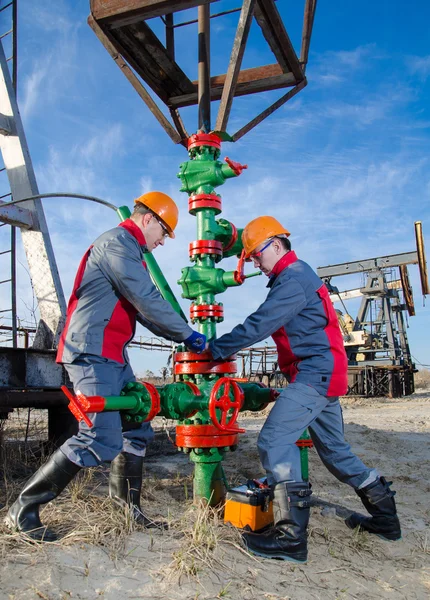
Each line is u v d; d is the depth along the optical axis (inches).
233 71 152.5
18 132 233.5
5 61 241.6
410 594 101.7
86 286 114.7
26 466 181.3
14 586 81.6
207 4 159.5
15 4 245.8
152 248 128.2
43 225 227.9
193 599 85.1
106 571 90.4
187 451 134.2
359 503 158.7
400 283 1135.6
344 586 100.7
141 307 114.0
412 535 134.7
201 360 130.5
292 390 118.7
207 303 139.0
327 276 1048.2
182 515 124.5
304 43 205.0
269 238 126.1
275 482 112.6
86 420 97.0
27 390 189.8
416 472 205.3
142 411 112.3
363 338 961.5
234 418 127.6
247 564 102.5
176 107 209.3
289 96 202.1
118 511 114.3
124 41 176.9
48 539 99.4
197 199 141.7
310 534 127.2
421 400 827.4
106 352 113.4
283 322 119.4
